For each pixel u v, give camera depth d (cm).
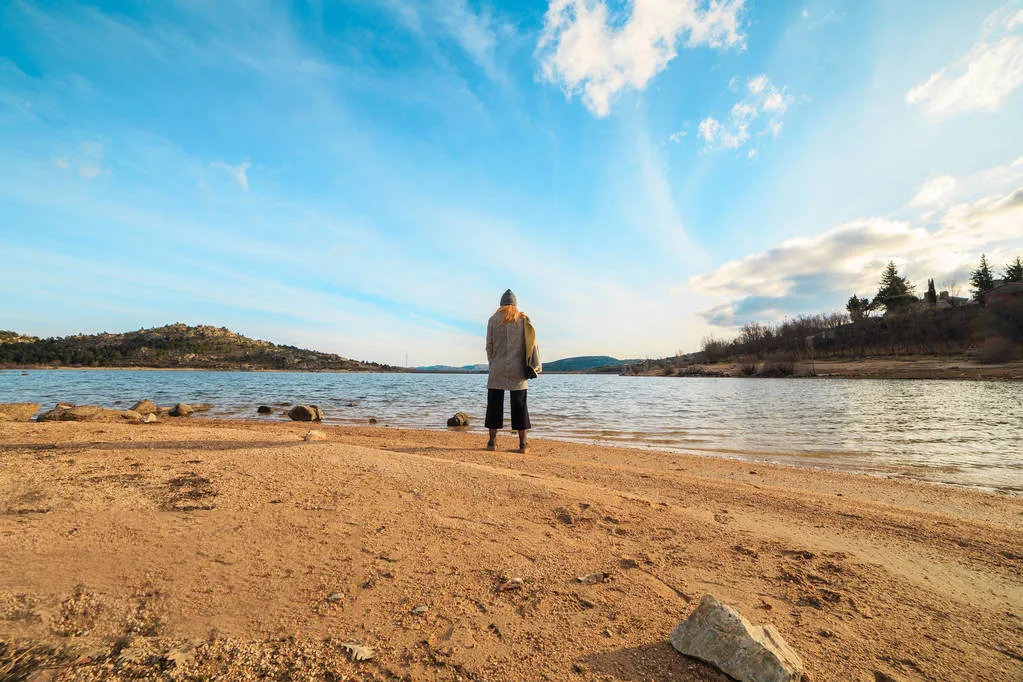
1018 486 687
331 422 1544
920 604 268
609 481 566
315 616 236
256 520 355
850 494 600
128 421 1375
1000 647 229
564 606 250
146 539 312
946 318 8194
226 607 242
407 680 191
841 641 228
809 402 2481
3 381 5362
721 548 333
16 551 286
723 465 783
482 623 233
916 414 1798
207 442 671
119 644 211
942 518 453
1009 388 3381
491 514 388
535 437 1199
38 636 213
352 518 366
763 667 193
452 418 1450
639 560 308
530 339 786
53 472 480
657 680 195
